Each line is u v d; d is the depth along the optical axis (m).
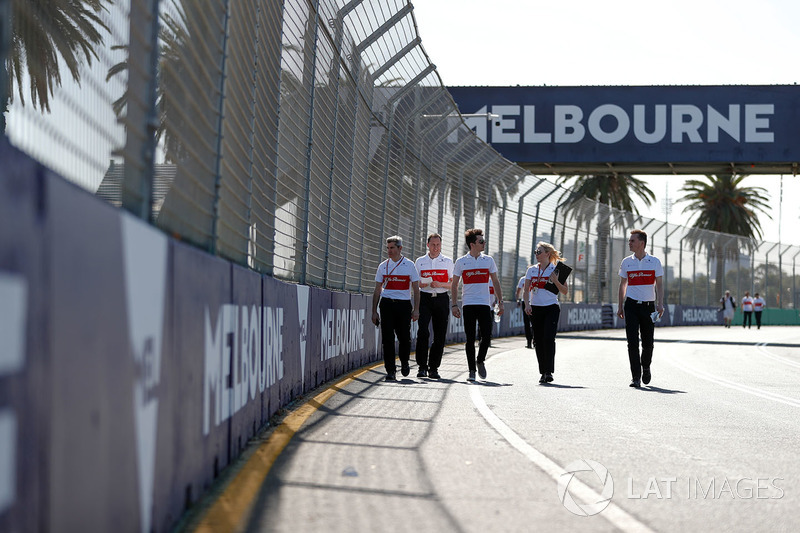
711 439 12.60
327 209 19.98
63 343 4.57
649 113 57.66
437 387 18.98
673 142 57.53
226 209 10.78
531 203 49.16
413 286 20.69
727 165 60.50
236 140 11.20
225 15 10.12
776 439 12.78
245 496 8.34
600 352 34.75
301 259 17.44
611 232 66.56
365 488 8.84
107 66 6.16
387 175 26.53
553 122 58.28
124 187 6.60
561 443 11.89
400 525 7.42
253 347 11.31
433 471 9.78
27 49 5.77
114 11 6.29
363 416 14.02
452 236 36.06
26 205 4.11
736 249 91.44
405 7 23.41
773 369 27.75
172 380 7.06
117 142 6.39
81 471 4.83
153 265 6.43
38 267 4.25
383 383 19.50
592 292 63.06
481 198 40.47
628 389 19.77
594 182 85.25
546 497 8.62
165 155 7.85
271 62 13.98
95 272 5.09
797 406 17.27
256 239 13.41
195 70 8.87
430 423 13.49
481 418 14.19
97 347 5.13
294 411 14.08
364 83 23.34
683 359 32.28
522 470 9.95
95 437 5.07
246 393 10.87
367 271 25.34
